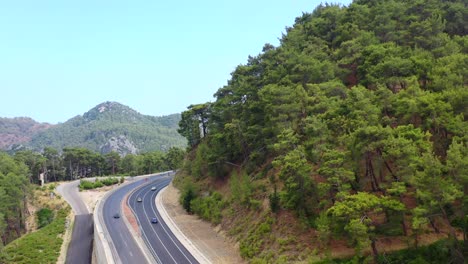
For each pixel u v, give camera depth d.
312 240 52.97
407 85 56.84
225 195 84.31
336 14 94.00
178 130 128.62
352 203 43.09
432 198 39.81
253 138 78.38
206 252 66.75
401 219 45.50
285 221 59.16
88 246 84.38
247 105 82.25
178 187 113.56
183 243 73.31
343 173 47.16
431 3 82.88
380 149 48.41
